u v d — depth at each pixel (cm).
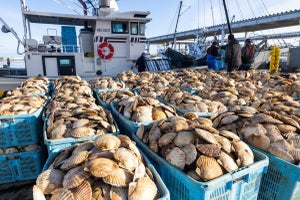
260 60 1142
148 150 202
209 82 552
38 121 316
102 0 981
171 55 1059
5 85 728
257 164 171
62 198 134
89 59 895
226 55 825
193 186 149
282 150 193
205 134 179
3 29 773
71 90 460
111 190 140
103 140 167
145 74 689
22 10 798
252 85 486
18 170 303
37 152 304
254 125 223
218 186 150
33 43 844
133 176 148
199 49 1695
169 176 177
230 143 181
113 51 913
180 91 404
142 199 136
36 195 135
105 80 556
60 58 832
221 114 261
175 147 181
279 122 223
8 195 291
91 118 253
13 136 289
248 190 174
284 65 1247
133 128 254
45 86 538
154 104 300
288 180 183
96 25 884
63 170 159
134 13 902
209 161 160
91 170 143
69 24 1000
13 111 300
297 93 436
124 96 389
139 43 943
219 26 2170
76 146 187
